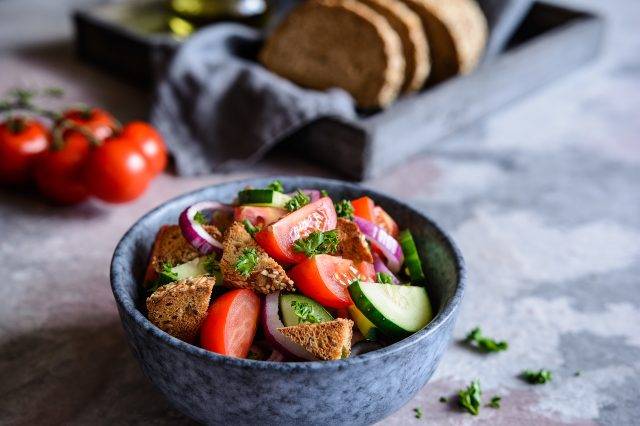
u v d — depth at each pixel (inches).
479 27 35.5
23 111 33.4
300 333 16.6
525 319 23.4
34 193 28.8
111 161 26.5
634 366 21.9
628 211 29.2
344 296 17.6
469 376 21.3
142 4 41.7
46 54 40.4
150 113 31.1
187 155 30.4
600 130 35.5
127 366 21.2
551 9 41.5
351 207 19.3
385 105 32.5
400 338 17.6
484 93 34.3
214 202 19.9
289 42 34.3
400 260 19.4
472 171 31.4
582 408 20.4
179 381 16.6
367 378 16.2
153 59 35.6
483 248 26.6
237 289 17.6
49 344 21.8
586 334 23.0
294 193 20.6
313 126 30.2
